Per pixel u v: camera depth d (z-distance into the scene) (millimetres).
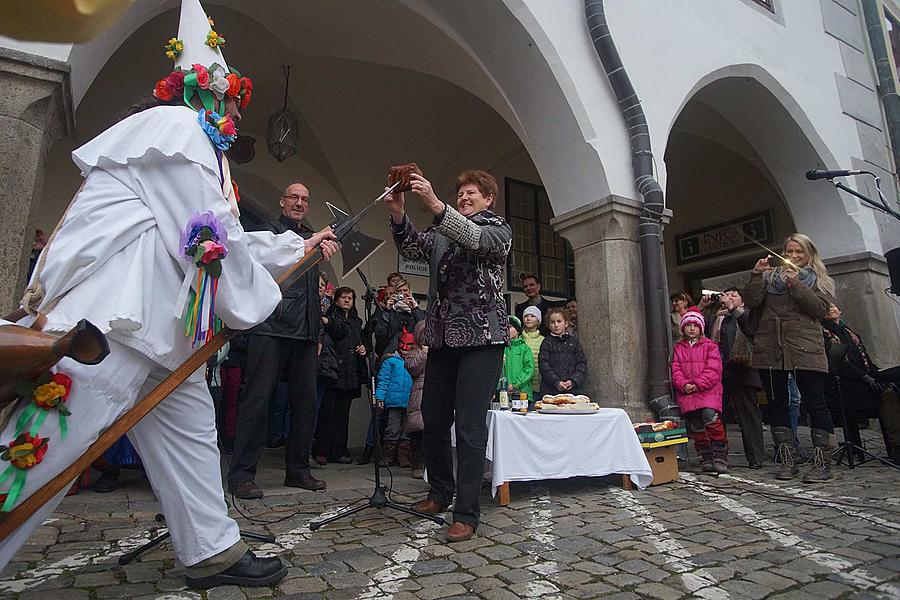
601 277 4977
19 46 2729
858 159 8062
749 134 7938
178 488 1806
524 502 3371
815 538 2498
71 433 1460
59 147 6047
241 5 5160
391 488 3699
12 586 1871
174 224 1689
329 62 6305
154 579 1948
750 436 4602
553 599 1821
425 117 7336
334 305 5180
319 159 7285
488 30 4957
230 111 2000
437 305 2779
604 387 4836
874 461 4723
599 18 5121
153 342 1631
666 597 1833
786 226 9344
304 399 3656
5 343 1316
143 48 5355
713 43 6523
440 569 2104
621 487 3822
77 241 1572
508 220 8453
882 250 7711
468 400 2637
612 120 5180
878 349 7164
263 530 2627
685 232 10797
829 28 8531
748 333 4449
